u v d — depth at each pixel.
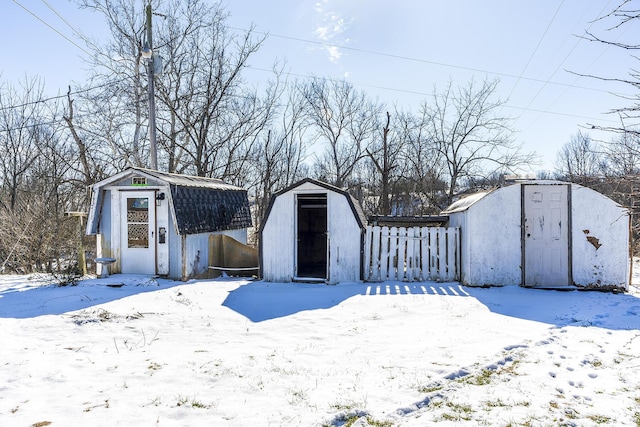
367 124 26.45
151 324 6.48
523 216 9.09
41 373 4.42
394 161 25.61
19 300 8.23
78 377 4.32
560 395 3.87
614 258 8.81
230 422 3.36
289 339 5.81
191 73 22.25
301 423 3.35
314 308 7.55
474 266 9.12
